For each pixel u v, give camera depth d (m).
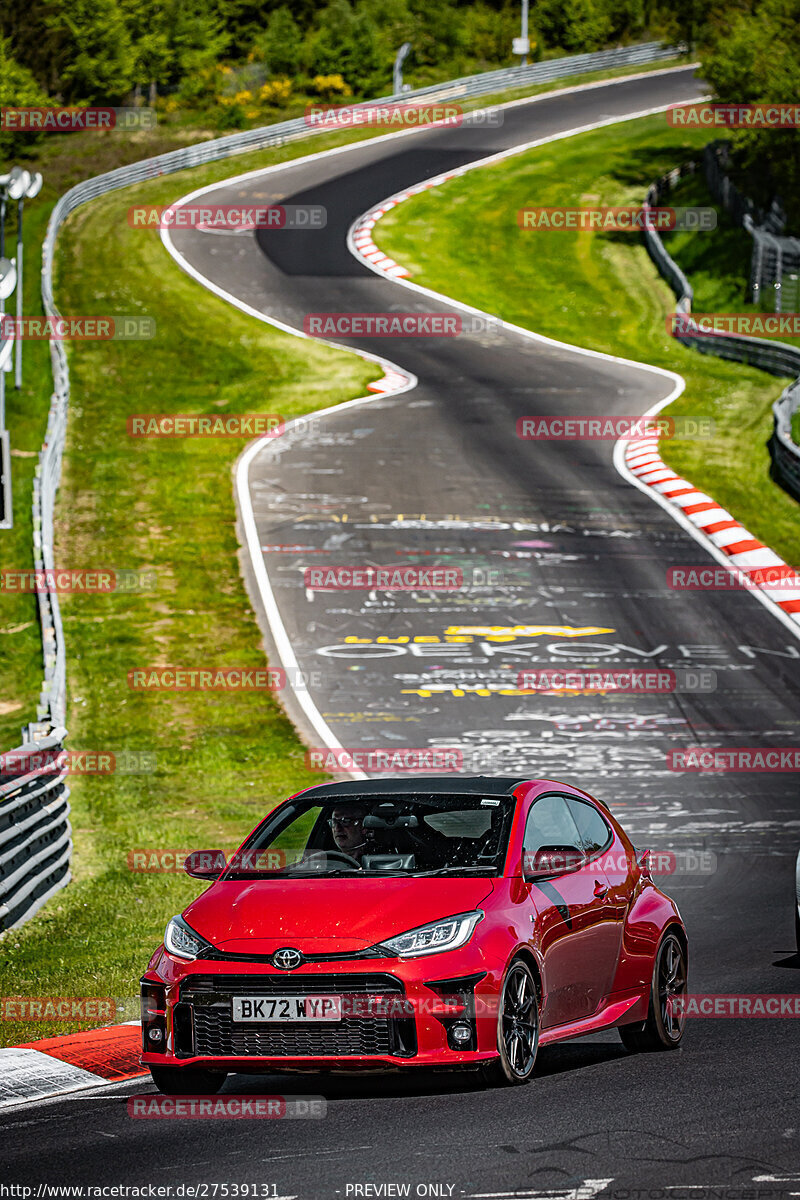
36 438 153.62
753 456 154.38
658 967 34.75
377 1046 28.69
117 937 48.78
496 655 103.31
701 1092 29.50
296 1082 31.66
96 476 145.25
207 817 71.94
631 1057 33.81
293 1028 28.81
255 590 117.62
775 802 74.50
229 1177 24.22
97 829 70.06
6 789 50.66
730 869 61.75
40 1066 33.03
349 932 29.20
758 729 89.50
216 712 93.12
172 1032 29.53
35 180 164.88
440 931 29.31
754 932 49.91
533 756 83.50
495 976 29.16
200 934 30.08
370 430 160.50
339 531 130.75
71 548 127.38
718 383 182.62
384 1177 23.91
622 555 125.50
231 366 182.50
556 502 139.25
